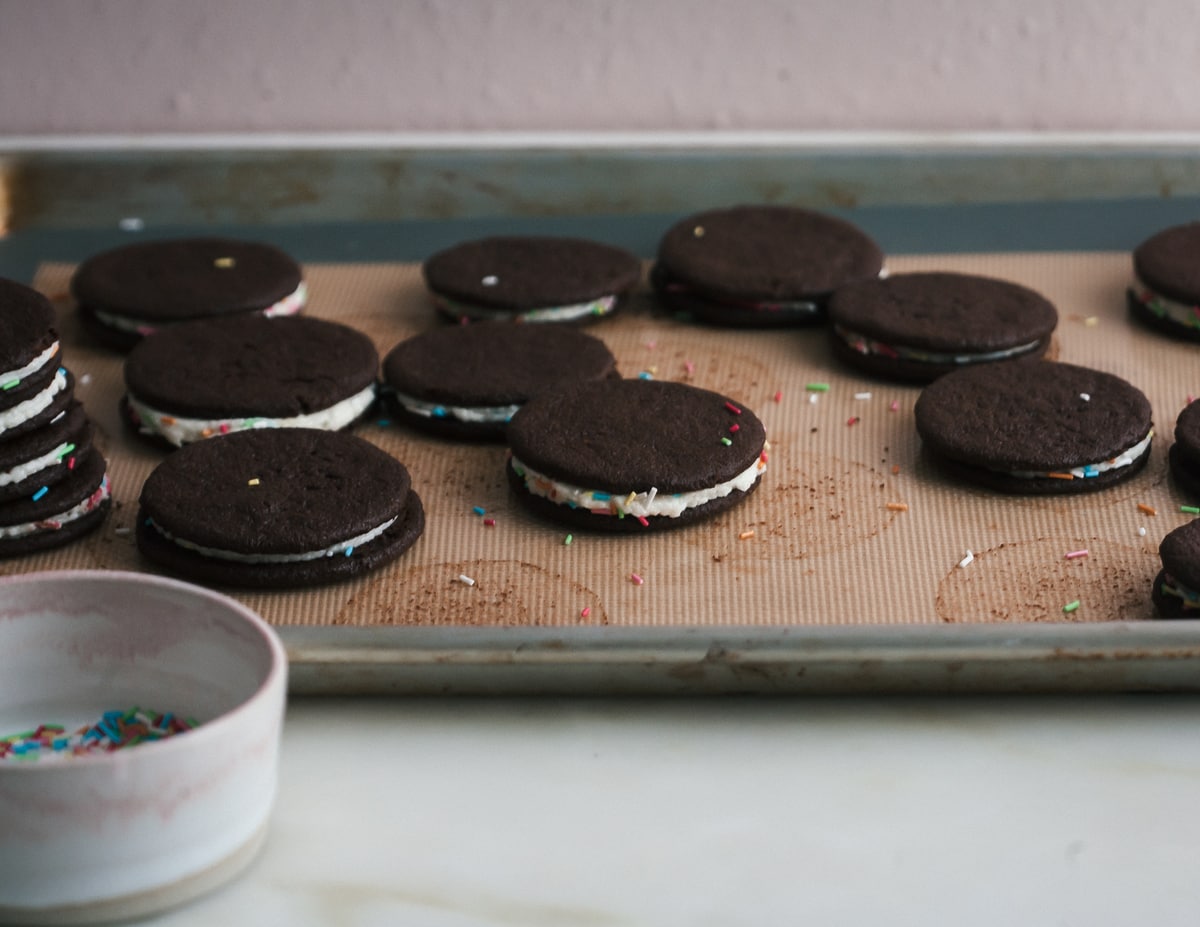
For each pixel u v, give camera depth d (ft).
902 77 3.13
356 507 2.43
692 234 2.94
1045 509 2.52
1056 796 2.22
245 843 2.12
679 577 2.43
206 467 2.48
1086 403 2.60
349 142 3.10
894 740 2.27
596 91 3.13
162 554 2.42
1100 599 2.40
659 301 2.92
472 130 3.14
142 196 3.04
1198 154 3.06
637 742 2.27
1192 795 2.22
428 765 2.24
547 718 2.29
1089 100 3.15
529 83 3.12
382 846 2.17
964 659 2.27
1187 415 2.58
